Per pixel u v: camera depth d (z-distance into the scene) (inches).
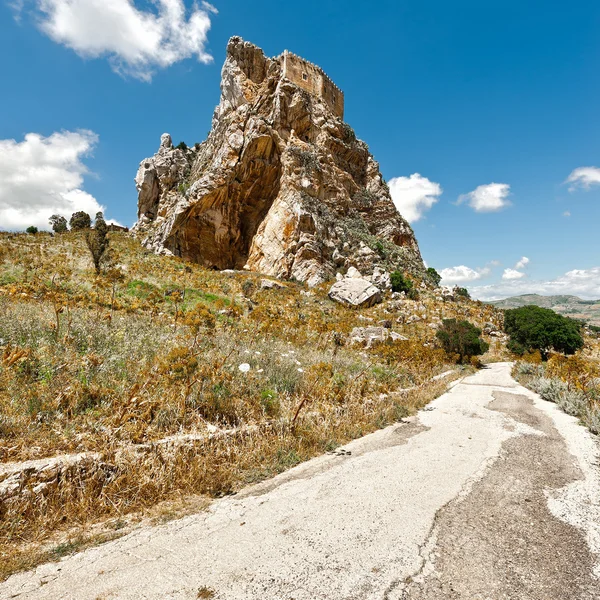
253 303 893.2
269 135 1726.1
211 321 394.0
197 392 225.1
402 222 2098.9
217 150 1931.6
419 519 145.0
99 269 830.5
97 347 268.7
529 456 227.1
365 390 348.5
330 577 108.6
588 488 181.6
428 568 114.7
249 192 1787.6
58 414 173.3
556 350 1305.4
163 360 250.8
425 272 1894.7
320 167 1802.4
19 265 773.9
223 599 98.6
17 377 196.5
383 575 110.3
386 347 606.5
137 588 102.3
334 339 627.2
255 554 119.6
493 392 489.7
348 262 1561.3
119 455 157.8
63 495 138.4
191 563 114.4
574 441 264.5
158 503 151.7
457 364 883.4
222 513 146.7
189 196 1675.7
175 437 182.1
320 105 1999.3
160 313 538.9
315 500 159.6
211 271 1336.1
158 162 2343.8
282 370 315.6
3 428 156.7
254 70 1987.0
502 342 1375.5
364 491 169.6
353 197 1994.3
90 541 124.8
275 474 187.2
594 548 129.7
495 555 123.0
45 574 107.5
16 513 125.9
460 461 213.3
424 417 325.1
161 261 1230.3
